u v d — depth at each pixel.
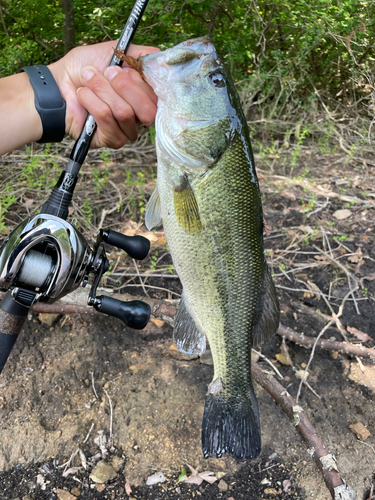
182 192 0.25
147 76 0.24
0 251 0.20
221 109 0.25
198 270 0.26
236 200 0.26
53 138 0.24
